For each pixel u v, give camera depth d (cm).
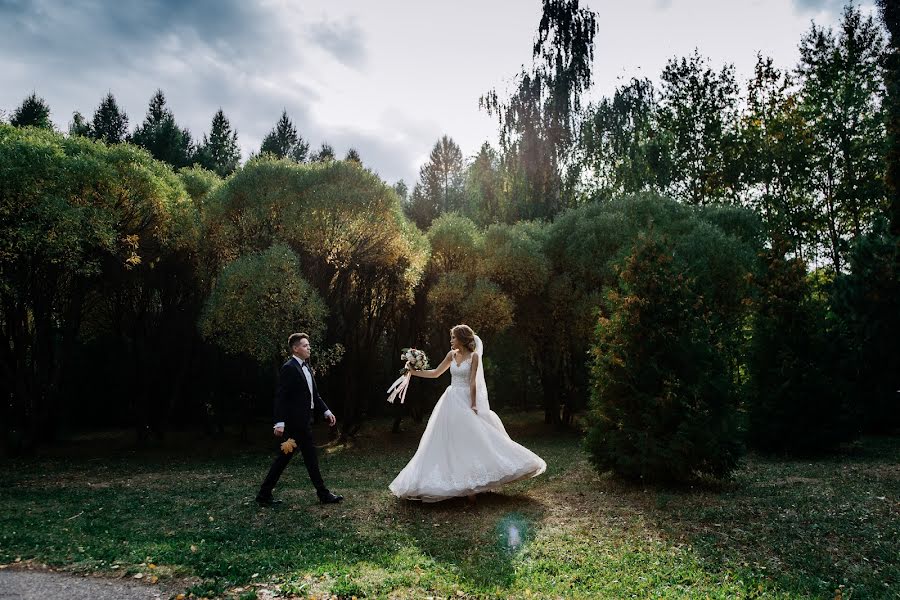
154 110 4812
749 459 1098
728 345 1407
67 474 1078
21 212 1195
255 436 1908
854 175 2412
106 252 1380
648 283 866
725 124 2770
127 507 703
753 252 1667
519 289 1850
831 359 1195
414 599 394
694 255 1570
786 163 2544
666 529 579
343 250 1554
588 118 2534
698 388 798
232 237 1515
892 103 1848
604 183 2723
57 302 1489
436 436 694
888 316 1486
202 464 1245
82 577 432
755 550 515
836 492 746
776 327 1206
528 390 2914
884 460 1031
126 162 1395
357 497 741
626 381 836
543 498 732
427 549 511
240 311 1320
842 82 2453
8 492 847
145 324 1739
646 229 1700
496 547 520
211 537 545
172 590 408
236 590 407
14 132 1322
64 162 1230
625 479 843
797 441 1134
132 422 2123
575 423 2228
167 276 1662
